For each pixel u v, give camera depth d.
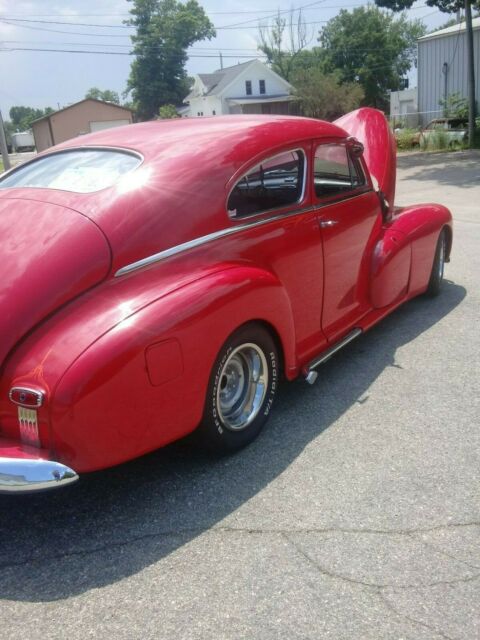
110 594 2.32
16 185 3.34
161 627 2.16
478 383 3.98
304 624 2.15
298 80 44.09
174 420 2.73
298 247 3.56
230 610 2.22
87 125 51.62
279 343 3.41
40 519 2.78
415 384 4.00
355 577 2.36
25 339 2.54
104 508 2.84
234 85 56.44
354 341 4.82
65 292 2.60
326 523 2.68
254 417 3.31
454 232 8.43
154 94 72.75
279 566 2.43
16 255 2.71
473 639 2.06
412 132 26.09
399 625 2.13
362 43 54.84
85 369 2.39
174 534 2.64
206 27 72.81
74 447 2.44
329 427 3.50
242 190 3.24
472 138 23.20
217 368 2.92
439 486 2.91
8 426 2.53
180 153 3.15
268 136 3.48
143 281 2.75
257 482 3.00
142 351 2.52
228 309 2.87
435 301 5.67
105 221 2.77
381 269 4.44
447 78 28.16
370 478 2.99
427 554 2.47
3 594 2.34
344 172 4.16
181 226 2.92
